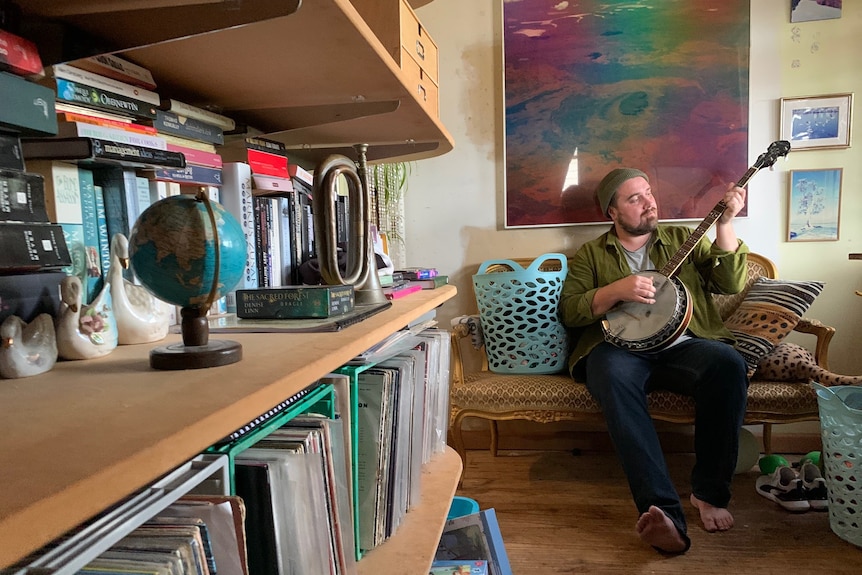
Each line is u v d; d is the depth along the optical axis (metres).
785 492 1.91
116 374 0.51
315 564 0.59
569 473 2.26
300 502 0.56
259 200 1.03
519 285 2.20
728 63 2.35
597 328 2.08
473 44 2.55
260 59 0.76
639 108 2.42
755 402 1.87
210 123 0.93
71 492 0.26
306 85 0.90
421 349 1.13
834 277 2.35
